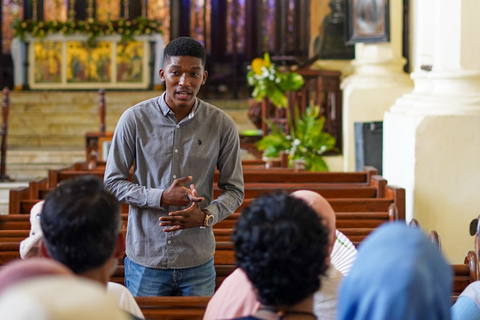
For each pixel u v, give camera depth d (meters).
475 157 5.37
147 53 13.27
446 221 5.42
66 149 11.15
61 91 13.16
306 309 1.46
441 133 5.38
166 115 2.84
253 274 1.42
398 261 1.06
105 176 2.86
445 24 5.48
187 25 14.52
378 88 8.99
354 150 9.02
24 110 12.37
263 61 9.60
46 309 0.82
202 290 2.91
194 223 2.67
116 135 2.86
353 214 4.47
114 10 14.51
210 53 14.48
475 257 3.17
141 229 2.85
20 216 4.32
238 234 1.45
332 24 9.95
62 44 13.20
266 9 14.21
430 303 1.05
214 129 2.89
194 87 2.78
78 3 14.46
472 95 5.44
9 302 0.83
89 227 1.54
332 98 9.60
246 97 14.34
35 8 14.36
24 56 13.20
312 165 8.82
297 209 1.44
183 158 2.85
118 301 2.02
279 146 9.01
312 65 10.11
